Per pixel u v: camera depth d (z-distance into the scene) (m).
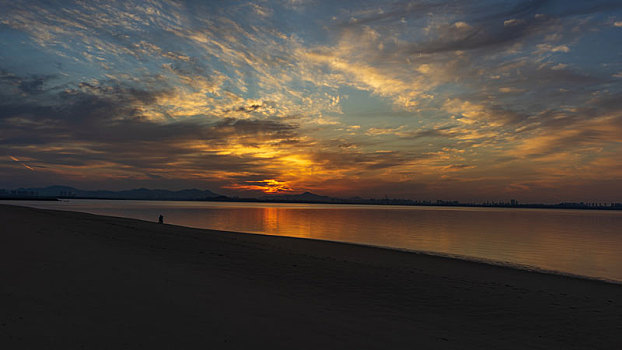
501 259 27.75
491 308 10.21
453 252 31.55
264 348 5.32
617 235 58.97
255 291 9.25
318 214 137.62
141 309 6.43
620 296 13.02
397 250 26.20
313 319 7.32
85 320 5.53
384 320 8.04
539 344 7.54
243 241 23.77
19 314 5.40
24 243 11.73
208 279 9.91
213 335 5.58
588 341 7.99
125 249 13.67
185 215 94.19
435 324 8.21
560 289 13.97
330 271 13.95
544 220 125.94
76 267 9.08
